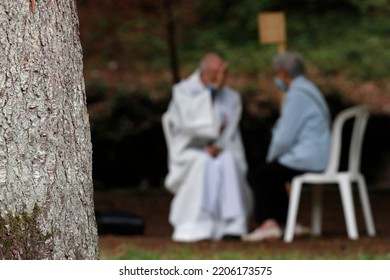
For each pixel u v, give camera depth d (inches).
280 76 482.6
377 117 698.8
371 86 949.8
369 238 460.1
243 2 1135.6
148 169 701.3
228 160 485.4
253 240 465.1
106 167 698.8
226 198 482.9
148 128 700.7
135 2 1011.9
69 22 221.8
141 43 1040.8
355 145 465.7
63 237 220.4
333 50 1045.8
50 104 218.1
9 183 216.4
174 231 522.9
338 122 464.4
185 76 986.1
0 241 216.7
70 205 221.0
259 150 694.5
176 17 1115.9
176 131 492.1
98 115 732.7
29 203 217.5
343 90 932.0
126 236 484.1
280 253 406.0
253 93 861.8
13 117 215.9
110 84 911.0
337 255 394.9
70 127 221.0
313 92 471.8
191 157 482.9
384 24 1111.6
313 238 468.1
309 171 466.3
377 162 697.6
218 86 490.0
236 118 499.8
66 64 220.5
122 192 669.3
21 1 215.9
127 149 698.8
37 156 217.2
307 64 1004.6
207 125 484.4
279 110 733.9
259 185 471.2
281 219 476.1
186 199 482.0
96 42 1022.4
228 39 1080.8
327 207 601.9
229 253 403.9
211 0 1144.2
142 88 853.2
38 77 217.0
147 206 633.0
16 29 215.8
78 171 222.2
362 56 1025.5
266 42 517.7
